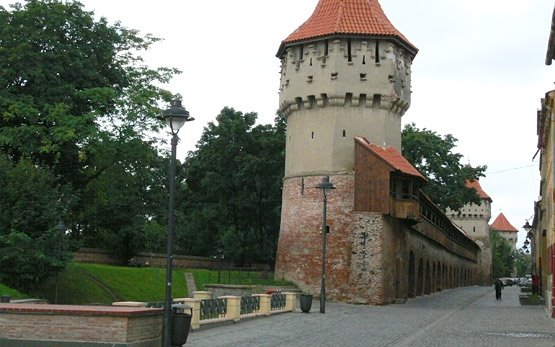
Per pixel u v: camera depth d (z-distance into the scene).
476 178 76.12
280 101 54.69
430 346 21.95
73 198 38.06
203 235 74.12
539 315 37.50
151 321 18.98
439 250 74.62
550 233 39.19
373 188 48.47
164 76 47.16
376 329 27.69
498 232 185.38
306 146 51.69
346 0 52.50
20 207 34.88
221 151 70.06
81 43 43.62
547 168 44.16
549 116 39.28
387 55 51.19
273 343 21.86
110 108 43.50
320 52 51.31
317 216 50.16
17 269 33.59
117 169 47.25
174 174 19.44
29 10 40.94
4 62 39.62
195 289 49.88
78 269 43.09
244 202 69.31
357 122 50.72
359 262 48.19
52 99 40.59
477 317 35.78
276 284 49.47
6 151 40.28
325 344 21.95
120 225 59.84
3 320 18.19
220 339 22.70
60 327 17.95
